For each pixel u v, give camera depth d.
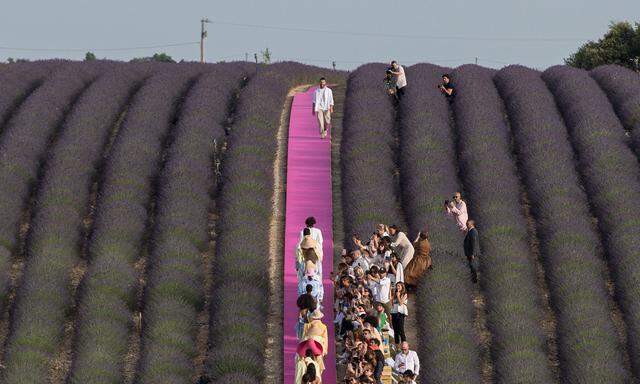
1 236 66.62
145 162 75.56
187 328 57.12
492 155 75.19
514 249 62.56
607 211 66.94
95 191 74.56
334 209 70.75
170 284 60.09
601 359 51.88
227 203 70.25
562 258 61.53
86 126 81.44
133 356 56.38
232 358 52.75
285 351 55.22
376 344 47.75
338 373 52.31
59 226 67.06
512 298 57.81
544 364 52.16
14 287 63.19
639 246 62.22
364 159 75.50
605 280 61.50
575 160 76.19
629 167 72.88
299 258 56.34
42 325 57.19
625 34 152.38
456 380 50.00
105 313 58.22
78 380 51.91
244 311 57.50
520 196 71.62
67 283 62.47
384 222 66.19
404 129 81.25
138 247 66.50
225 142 81.56
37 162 76.44
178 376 52.09
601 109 83.94
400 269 55.75
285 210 71.38
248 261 62.62
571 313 56.16
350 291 52.94
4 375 53.12
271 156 78.00
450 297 57.78
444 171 73.12
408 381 47.62
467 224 60.53
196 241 66.38
